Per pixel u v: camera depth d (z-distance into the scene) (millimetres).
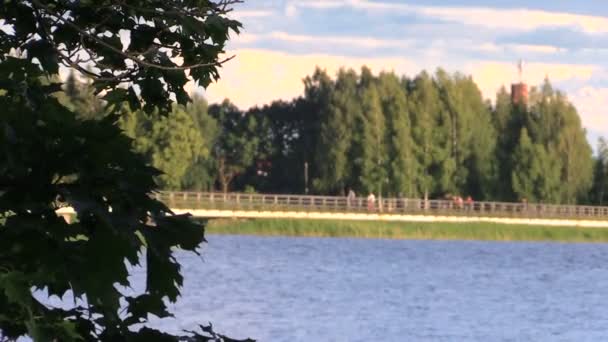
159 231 18453
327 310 141000
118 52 21266
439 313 142375
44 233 17391
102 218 17484
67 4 21469
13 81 18859
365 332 120625
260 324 124250
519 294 178375
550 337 122312
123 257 17766
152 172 18266
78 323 18156
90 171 17906
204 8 21297
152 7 21203
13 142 17578
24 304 16609
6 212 17562
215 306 140000
